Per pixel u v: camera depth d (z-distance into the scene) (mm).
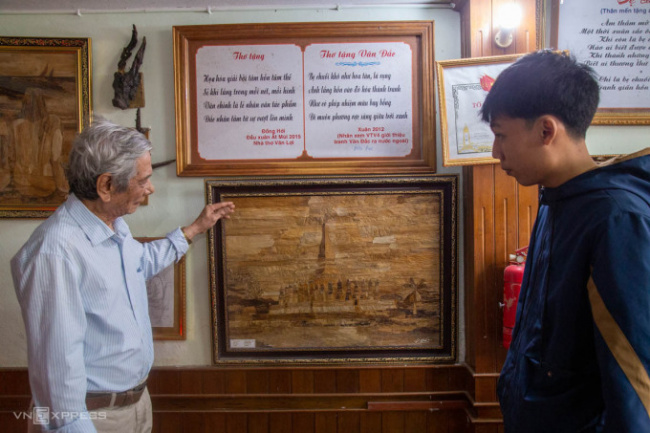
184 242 1558
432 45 1687
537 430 853
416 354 1781
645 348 662
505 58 1581
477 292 1670
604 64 1711
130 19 1714
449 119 1629
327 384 1781
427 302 1768
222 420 1789
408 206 1742
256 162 1736
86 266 1044
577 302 778
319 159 1737
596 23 1689
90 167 1022
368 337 1778
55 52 1696
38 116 1708
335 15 1716
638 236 695
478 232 1658
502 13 1611
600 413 791
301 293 1762
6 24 1708
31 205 1726
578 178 810
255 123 1730
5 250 1753
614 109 1736
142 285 1312
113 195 1079
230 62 1713
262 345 1781
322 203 1739
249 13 1717
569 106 776
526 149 827
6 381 1761
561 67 786
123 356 1130
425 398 1777
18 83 1698
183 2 1689
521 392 892
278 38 1707
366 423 1788
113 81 1716
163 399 1787
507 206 1656
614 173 787
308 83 1720
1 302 1755
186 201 1760
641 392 652
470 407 1732
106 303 1085
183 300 1762
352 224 1746
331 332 1775
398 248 1753
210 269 1737
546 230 919
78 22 1713
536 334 881
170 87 1731
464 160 1636
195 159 1742
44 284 962
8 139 1708
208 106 1727
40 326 946
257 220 1744
